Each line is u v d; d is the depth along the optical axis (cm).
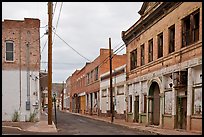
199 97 1995
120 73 4028
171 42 2444
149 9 2822
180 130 2192
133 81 3325
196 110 2027
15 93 2920
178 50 2266
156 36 2705
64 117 4753
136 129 2470
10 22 2938
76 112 7550
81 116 5281
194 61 2031
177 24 2303
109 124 3123
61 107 11406
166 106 2472
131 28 3306
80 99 7206
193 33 2097
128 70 3525
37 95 2967
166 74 2466
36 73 2962
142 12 3112
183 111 2236
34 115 2947
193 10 2077
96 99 5503
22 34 2956
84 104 6694
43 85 4262
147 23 2903
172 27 2425
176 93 2306
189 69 2100
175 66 2300
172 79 2352
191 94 2081
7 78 2911
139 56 3155
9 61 2927
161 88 2548
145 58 2975
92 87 5816
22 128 2242
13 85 2920
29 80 2945
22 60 2944
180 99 2270
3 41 2914
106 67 5144
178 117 2284
